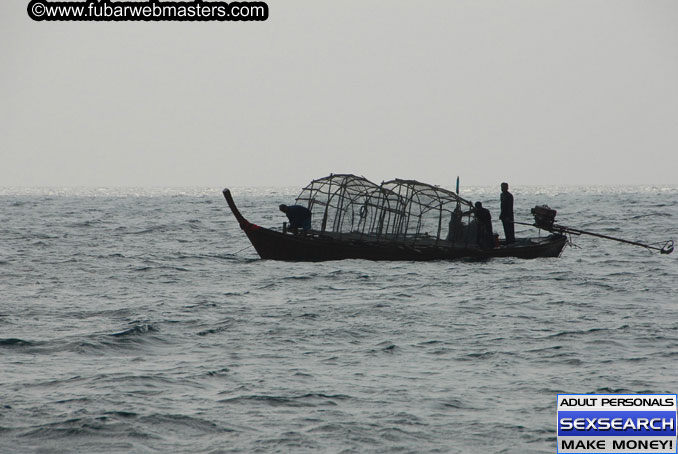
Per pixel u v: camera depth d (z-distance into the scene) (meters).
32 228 196.75
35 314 77.06
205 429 43.06
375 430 42.94
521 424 44.06
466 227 121.06
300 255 116.50
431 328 70.50
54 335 66.56
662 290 92.06
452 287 94.88
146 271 111.38
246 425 43.69
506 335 67.19
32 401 47.34
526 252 121.00
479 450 40.41
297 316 76.12
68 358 58.75
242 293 91.25
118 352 61.03
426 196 117.00
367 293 90.62
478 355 60.12
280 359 58.84
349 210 121.88
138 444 41.00
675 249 142.00
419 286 95.75
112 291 93.06
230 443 41.09
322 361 58.25
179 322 72.81
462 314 77.25
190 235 178.62
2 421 43.75
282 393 49.47
